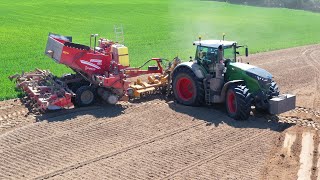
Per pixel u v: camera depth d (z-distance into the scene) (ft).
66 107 58.65
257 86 55.52
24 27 146.00
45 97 57.41
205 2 258.16
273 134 51.65
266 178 40.81
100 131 51.08
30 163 43.09
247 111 54.70
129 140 48.75
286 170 42.65
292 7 249.14
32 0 224.53
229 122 55.06
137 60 95.55
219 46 57.57
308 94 69.77
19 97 63.82
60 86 60.03
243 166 43.24
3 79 73.10
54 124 52.90
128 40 126.62
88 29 145.28
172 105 61.00
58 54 60.54
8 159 43.93
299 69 89.04
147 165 42.96
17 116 55.77
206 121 55.21
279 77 80.84
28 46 111.65
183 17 191.01
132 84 66.44
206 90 58.70
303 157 45.65
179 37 135.23
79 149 46.24
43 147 46.60
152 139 49.19
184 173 41.55
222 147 47.57
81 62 60.75
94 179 40.11
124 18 179.32
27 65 86.33
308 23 189.98
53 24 154.20
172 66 65.10
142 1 248.11
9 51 103.71
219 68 57.82
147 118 55.67
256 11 228.43
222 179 40.45
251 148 47.50
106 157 44.52
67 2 221.87
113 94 60.34
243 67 57.00
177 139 49.37
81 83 64.03
